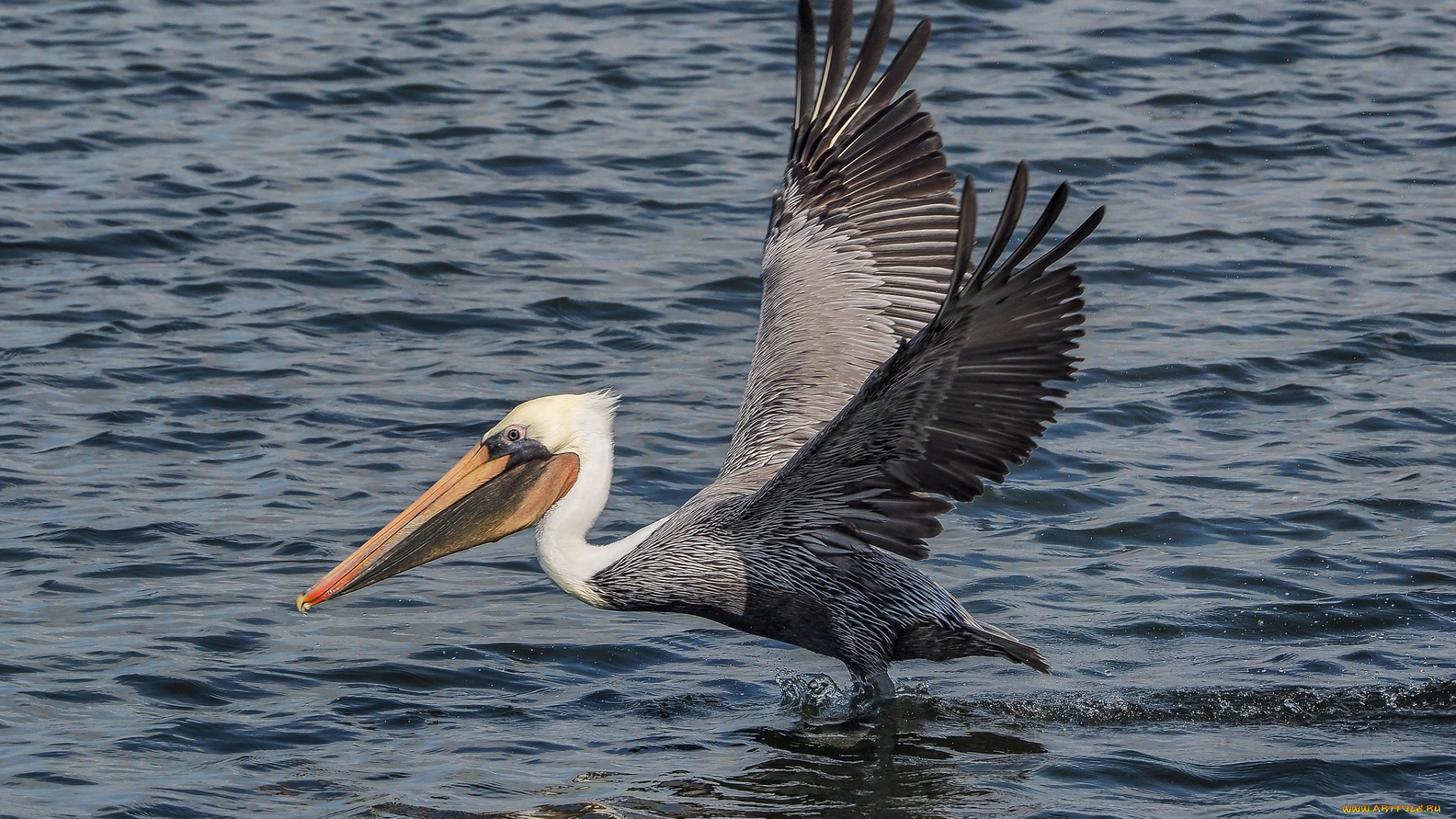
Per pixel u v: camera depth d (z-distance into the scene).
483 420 16.02
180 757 10.17
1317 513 14.06
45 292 18.89
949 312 9.08
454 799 9.66
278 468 14.95
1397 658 11.63
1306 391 16.66
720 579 11.36
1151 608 12.55
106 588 12.68
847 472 10.62
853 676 11.44
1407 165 23.38
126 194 21.73
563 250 20.41
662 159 23.42
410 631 12.27
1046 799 9.66
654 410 16.30
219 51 27.75
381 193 22.06
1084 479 14.86
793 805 9.61
